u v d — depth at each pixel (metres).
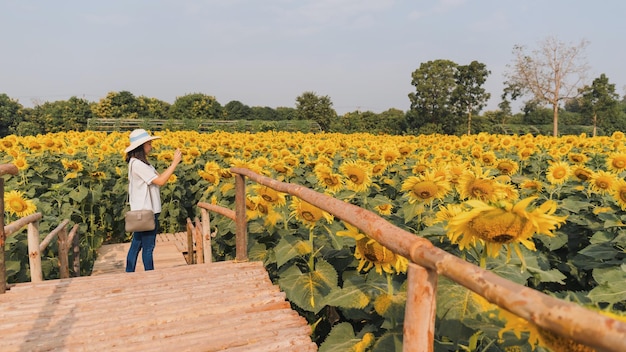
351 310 3.08
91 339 2.95
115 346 2.86
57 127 52.56
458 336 2.17
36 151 10.70
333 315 3.86
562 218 1.77
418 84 67.31
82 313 3.33
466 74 67.38
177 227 10.91
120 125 34.75
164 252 8.90
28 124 50.03
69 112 53.12
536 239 4.84
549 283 4.51
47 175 9.38
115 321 3.19
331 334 2.77
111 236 10.41
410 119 68.56
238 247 4.56
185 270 4.32
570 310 0.91
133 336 2.96
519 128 49.56
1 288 3.76
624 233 4.09
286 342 2.88
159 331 3.04
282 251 3.69
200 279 4.04
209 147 14.63
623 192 4.17
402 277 3.24
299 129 37.72
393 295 2.66
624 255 3.97
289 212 4.82
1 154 11.73
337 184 4.79
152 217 5.52
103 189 10.09
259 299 3.52
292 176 7.39
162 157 11.33
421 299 1.39
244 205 4.55
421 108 67.88
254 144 15.27
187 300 3.55
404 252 1.47
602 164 10.53
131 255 5.70
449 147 13.99
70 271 7.57
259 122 36.84
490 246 1.99
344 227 4.13
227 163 11.74
